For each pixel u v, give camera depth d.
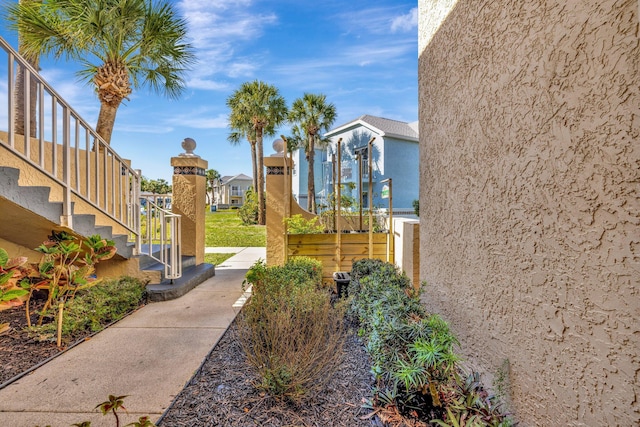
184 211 6.18
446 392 1.91
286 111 20.62
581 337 1.34
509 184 1.80
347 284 4.48
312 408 2.04
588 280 1.30
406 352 1.99
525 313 1.68
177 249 5.37
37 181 4.30
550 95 1.50
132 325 3.56
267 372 2.15
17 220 3.45
